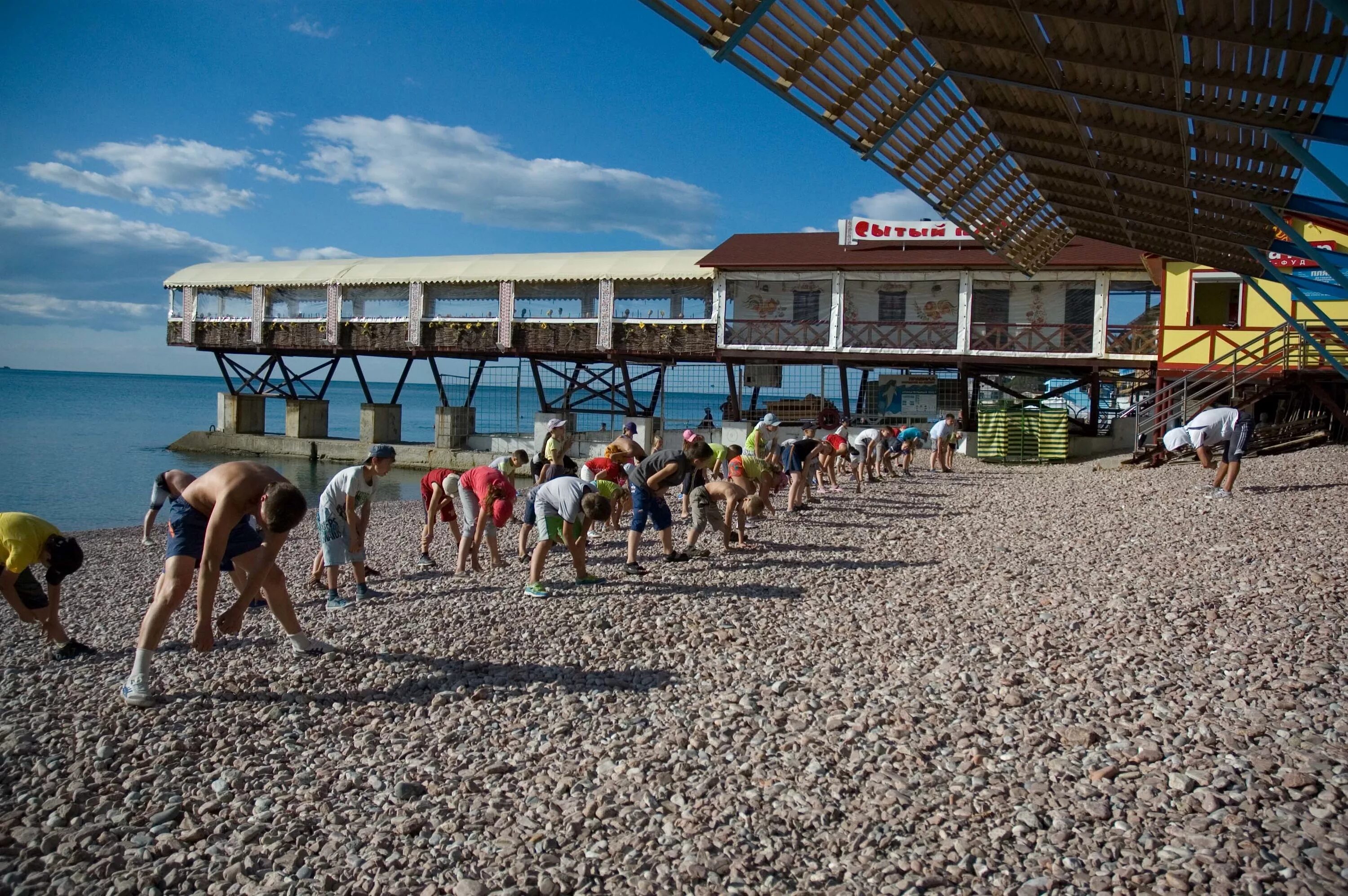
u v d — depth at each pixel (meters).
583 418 35.28
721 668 6.47
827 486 18.41
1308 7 5.35
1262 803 3.98
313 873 3.88
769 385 30.62
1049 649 6.45
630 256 31.59
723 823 4.17
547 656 6.86
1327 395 18.83
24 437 41.69
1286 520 10.76
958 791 4.34
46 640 8.03
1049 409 24.67
